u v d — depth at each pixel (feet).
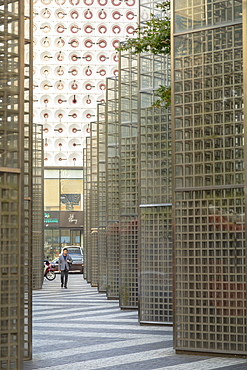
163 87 51.26
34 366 35.01
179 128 40.32
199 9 40.16
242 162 38.47
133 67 67.36
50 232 196.34
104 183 100.53
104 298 85.05
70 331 50.34
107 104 80.02
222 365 34.55
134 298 68.18
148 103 55.16
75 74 196.13
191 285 39.17
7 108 28.09
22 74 28.32
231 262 38.22
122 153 68.23
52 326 53.83
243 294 37.70
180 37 40.70
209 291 38.60
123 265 68.54
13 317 27.35
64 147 196.75
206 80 39.81
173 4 40.93
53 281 136.36
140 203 54.75
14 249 27.55
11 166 27.91
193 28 40.32
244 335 37.47
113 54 196.24
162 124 54.49
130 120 67.97
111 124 80.02
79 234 197.16
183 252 39.55
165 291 53.52
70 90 195.93
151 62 55.62
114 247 81.30
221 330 38.09
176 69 40.70
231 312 37.91
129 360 36.68
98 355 38.60
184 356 38.06
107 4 195.52
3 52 28.27
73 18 194.90
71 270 167.73
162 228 53.78
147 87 55.47
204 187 39.19
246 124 30.01
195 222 39.42
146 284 54.19
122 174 68.49
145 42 52.49
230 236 38.37
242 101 38.75
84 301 80.23
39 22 194.29
